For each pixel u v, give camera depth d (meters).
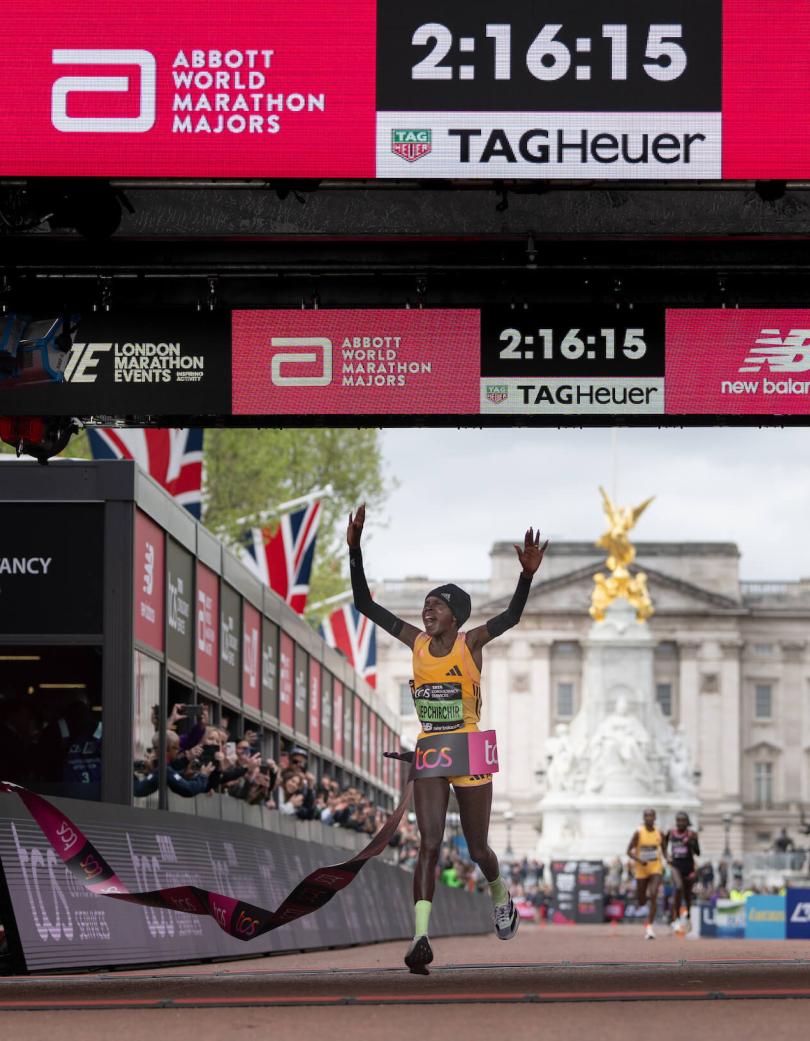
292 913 12.74
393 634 12.96
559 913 82.88
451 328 15.63
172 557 21.75
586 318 15.65
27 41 12.77
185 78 12.74
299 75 12.72
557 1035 8.85
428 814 12.65
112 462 19.52
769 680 180.25
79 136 12.76
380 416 15.65
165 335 15.65
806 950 26.00
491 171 12.68
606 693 123.81
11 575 19.45
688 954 23.53
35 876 14.45
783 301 15.70
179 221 14.55
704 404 15.58
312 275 15.50
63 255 14.74
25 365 15.12
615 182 13.27
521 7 12.72
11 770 19.97
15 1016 10.25
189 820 18.38
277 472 49.53
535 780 175.50
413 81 12.70
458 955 22.92
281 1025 9.52
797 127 12.73
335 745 39.56
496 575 182.50
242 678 27.23
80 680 20.16
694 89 12.72
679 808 119.62
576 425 15.75
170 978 14.29
